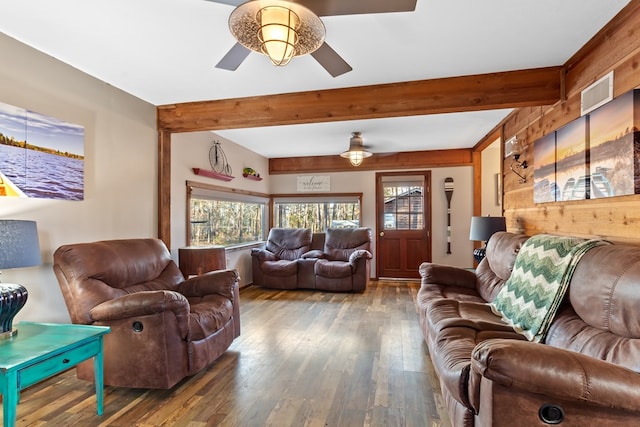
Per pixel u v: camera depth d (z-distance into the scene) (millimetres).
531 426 1247
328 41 2387
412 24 2182
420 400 2242
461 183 6301
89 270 2480
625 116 1992
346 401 2232
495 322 2348
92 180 2998
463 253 6285
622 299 1527
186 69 2859
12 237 1945
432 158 6371
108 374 2340
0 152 2283
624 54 2043
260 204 6785
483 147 5766
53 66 2658
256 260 5805
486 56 2617
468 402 1563
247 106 3496
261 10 1615
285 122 3422
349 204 6922
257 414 2092
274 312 4312
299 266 5672
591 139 2355
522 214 3732
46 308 2598
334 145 5906
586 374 1196
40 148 2545
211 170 4945
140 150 3551
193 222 4570
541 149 3156
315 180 6922
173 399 2262
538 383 1208
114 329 2328
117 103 3264
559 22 2160
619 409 1181
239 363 2809
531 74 2838
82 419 2039
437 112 3115
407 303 4766
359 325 3777
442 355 1920
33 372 1659
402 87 3104
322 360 2859
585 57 2484
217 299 2963
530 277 2344
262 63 2723
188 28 2250
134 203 3465
